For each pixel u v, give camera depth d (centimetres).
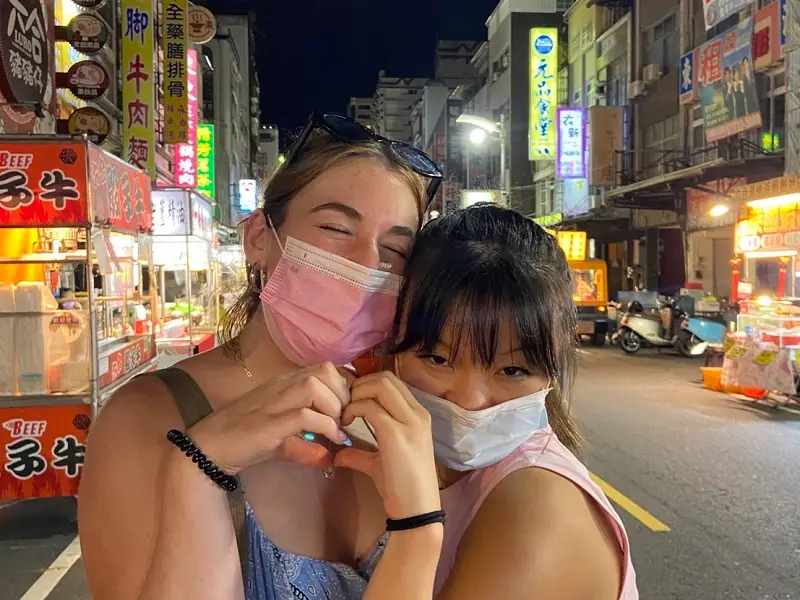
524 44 3200
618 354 1423
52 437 427
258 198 159
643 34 2122
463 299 116
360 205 122
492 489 117
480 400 122
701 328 1285
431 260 122
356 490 132
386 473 98
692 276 1762
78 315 434
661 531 439
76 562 405
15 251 495
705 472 569
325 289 123
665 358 1353
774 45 1351
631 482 542
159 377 116
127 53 991
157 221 705
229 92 3456
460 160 4003
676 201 1802
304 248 124
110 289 592
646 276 2084
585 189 2462
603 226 2289
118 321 559
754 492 516
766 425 747
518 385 123
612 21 2400
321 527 123
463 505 125
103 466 106
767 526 448
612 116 2109
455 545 122
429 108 5219
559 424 150
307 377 99
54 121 773
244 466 98
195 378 122
